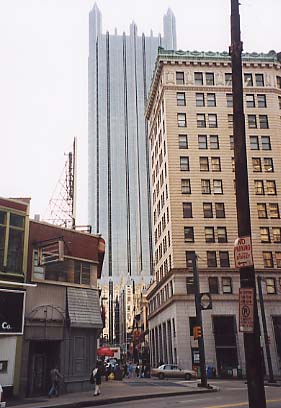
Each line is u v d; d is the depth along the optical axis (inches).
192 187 2395.4
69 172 1940.2
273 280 2263.8
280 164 2463.1
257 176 2429.9
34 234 1057.5
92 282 1161.4
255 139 2493.8
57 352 1030.4
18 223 1012.5
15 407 740.0
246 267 291.1
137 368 2290.8
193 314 2186.3
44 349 1037.8
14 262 987.3
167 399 905.5
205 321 2172.7
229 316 2188.7
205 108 2536.9
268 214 2374.5
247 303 284.4
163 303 2554.1
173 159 2432.3
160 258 2728.8
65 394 986.1
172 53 2610.7
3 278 953.5
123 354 4347.9
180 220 2336.4
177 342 2149.4
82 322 1079.6
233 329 2175.2
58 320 1042.7
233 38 331.6
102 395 946.1
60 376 954.1
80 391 1042.7
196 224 2338.8
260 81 2598.4
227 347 2142.0
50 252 1058.1
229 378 1967.3
